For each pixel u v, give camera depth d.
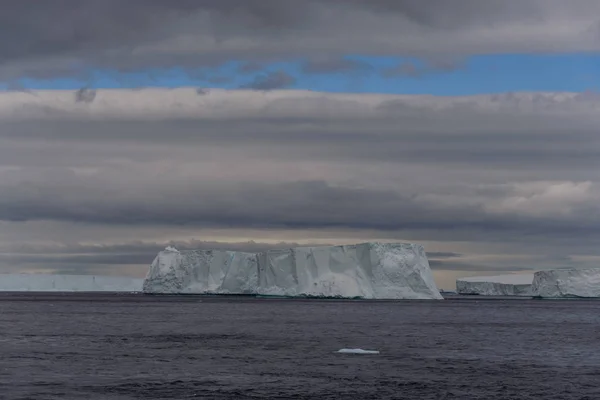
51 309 195.25
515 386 65.94
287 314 170.88
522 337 111.81
